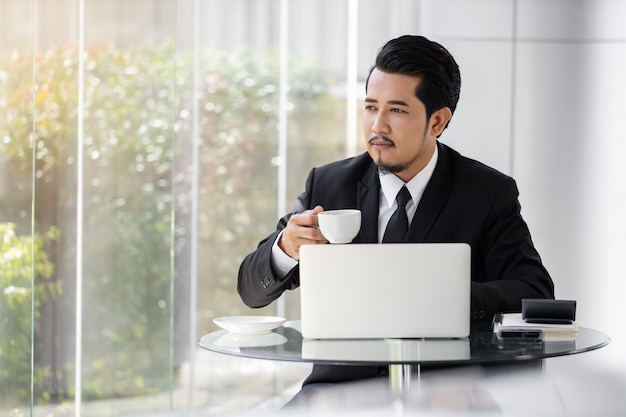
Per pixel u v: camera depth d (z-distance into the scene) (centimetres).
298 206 291
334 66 573
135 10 450
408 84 264
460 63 574
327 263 226
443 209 279
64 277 416
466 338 229
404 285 226
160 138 458
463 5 573
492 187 282
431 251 225
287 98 565
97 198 435
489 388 253
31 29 372
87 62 431
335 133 573
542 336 229
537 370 269
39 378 407
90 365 430
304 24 566
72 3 423
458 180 283
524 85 578
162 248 459
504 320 236
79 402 422
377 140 267
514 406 243
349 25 573
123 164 445
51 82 413
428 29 575
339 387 263
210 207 541
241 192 550
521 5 575
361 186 285
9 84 366
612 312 580
